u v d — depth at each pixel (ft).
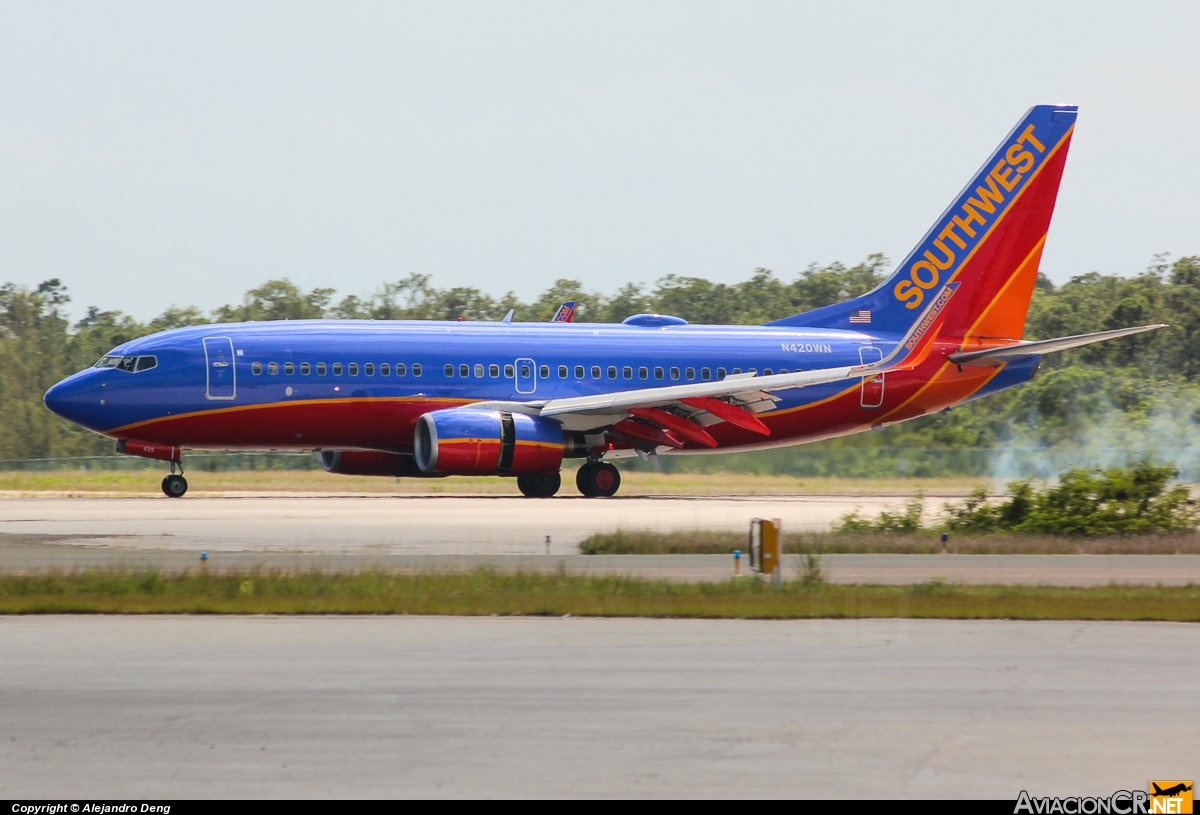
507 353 524.93
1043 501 384.88
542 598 227.40
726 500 533.14
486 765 123.65
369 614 215.31
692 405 504.02
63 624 202.59
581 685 157.48
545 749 128.98
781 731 136.46
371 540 328.49
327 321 519.19
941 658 177.78
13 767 122.31
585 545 310.86
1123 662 175.94
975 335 575.38
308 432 499.92
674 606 221.46
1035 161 571.28
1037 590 247.50
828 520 412.16
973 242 575.79
